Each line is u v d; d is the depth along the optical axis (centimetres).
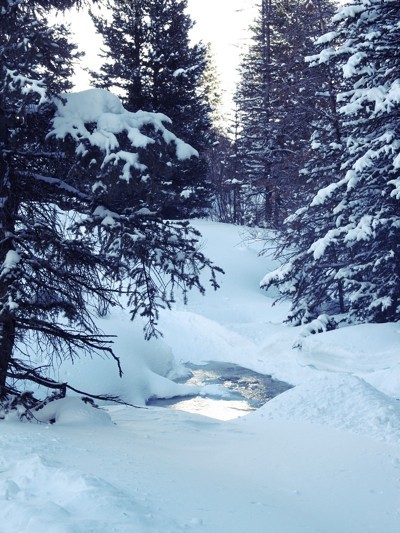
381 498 657
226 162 5200
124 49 3475
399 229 1958
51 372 1711
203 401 1844
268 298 3003
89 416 937
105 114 908
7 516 405
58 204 975
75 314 976
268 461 775
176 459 716
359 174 1950
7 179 913
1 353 931
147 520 419
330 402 1120
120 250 959
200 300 2823
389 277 2053
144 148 892
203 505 506
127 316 2250
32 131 941
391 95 1759
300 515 557
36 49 870
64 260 943
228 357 2338
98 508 423
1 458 556
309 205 2198
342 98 1964
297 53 2561
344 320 2208
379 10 1942
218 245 3416
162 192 957
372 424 980
